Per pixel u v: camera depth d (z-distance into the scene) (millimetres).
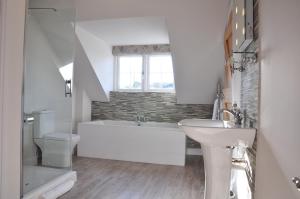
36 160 3227
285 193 1052
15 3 1427
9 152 1411
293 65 946
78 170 3598
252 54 1672
